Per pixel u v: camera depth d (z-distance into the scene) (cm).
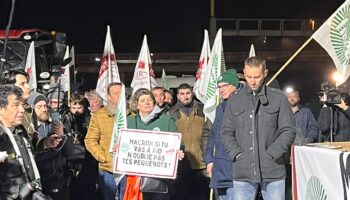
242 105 580
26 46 1002
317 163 504
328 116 813
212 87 761
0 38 1014
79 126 866
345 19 699
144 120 671
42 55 1022
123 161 638
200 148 813
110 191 744
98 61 4478
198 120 820
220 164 640
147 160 637
